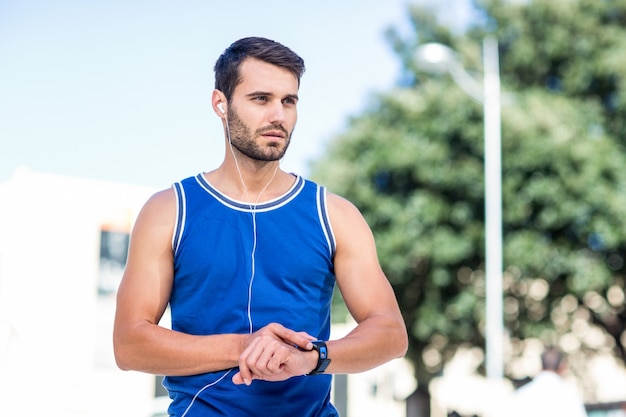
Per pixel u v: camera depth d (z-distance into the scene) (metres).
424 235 18.48
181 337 2.67
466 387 24.08
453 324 19.08
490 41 16.11
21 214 9.16
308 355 2.60
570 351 19.80
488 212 15.68
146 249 2.83
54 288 9.15
